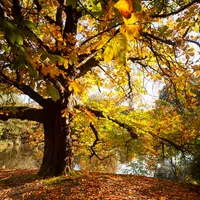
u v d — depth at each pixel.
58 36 3.13
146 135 10.02
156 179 9.34
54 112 9.28
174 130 10.34
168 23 6.26
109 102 10.68
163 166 13.49
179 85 7.28
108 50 1.22
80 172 9.84
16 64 1.34
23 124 29.03
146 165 13.79
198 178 9.62
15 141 30.06
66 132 9.20
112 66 10.30
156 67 9.53
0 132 27.84
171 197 6.96
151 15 3.70
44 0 2.95
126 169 14.05
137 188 7.61
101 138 11.45
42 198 6.80
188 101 7.76
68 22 8.00
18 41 1.19
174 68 6.11
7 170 11.91
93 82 11.32
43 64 1.71
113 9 1.31
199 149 9.75
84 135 11.89
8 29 1.17
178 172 12.51
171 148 11.93
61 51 3.09
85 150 12.71
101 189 7.25
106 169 15.67
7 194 7.40
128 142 10.73
